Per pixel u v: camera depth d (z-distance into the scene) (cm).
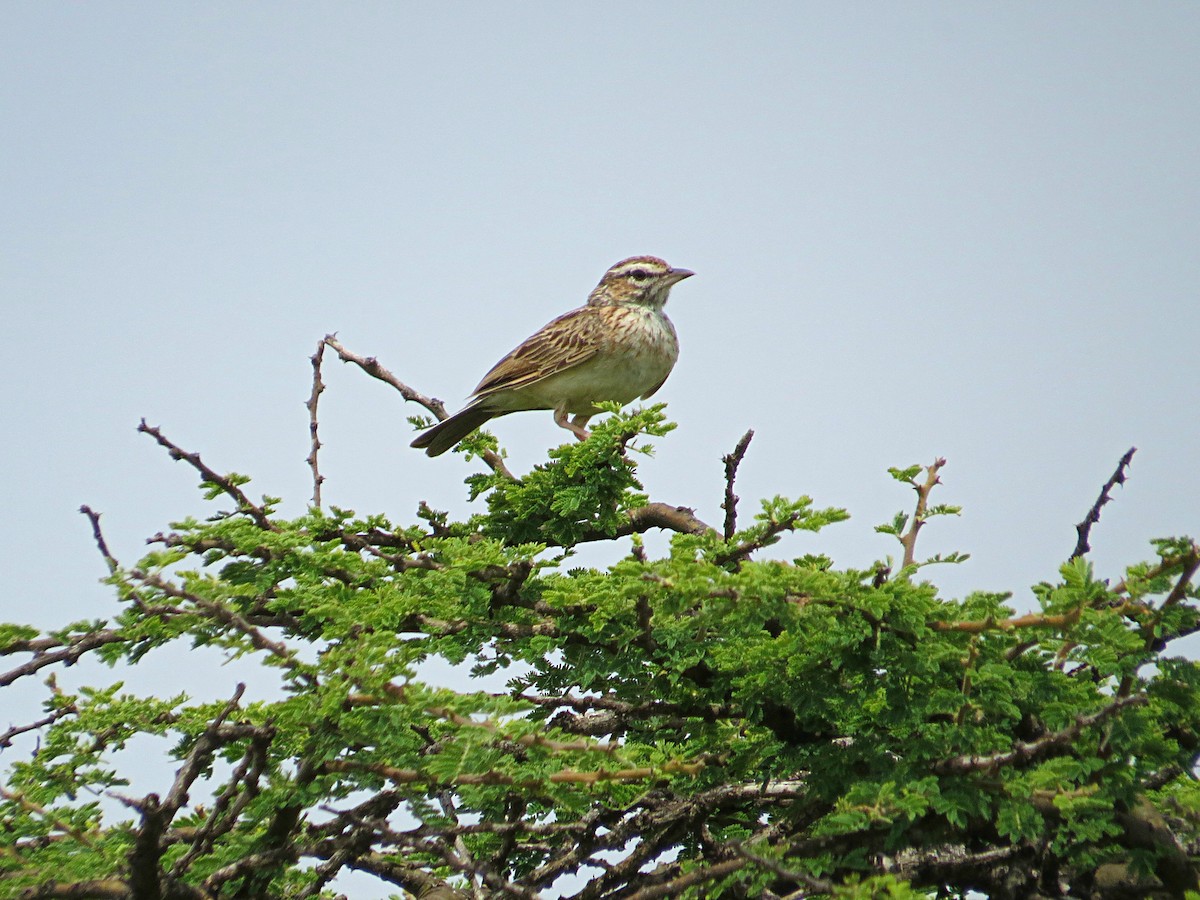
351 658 953
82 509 1049
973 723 948
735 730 1129
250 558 1220
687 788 1102
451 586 1132
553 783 909
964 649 938
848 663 954
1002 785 905
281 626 1170
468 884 1158
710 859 1059
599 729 1168
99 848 955
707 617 921
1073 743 914
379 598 1094
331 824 1104
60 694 1145
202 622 1066
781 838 1016
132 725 1122
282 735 1028
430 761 939
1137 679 941
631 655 1082
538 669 1153
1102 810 904
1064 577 914
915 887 1058
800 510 1012
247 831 1000
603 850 1105
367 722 921
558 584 1116
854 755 989
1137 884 1016
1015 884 1043
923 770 935
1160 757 954
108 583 983
